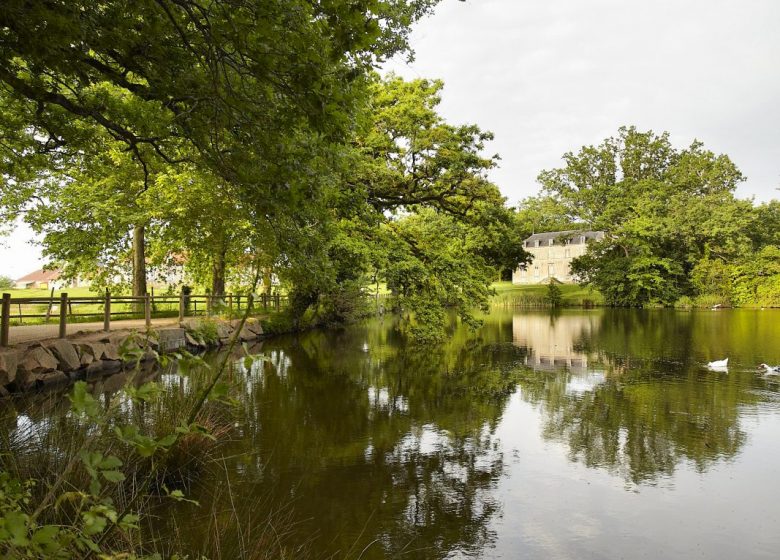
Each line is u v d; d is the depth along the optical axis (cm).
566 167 6359
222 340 1753
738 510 563
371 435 806
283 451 711
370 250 1408
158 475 529
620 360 1572
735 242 4891
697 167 5853
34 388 950
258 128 450
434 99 1645
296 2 338
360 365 1499
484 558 461
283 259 850
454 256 1608
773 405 1005
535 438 806
